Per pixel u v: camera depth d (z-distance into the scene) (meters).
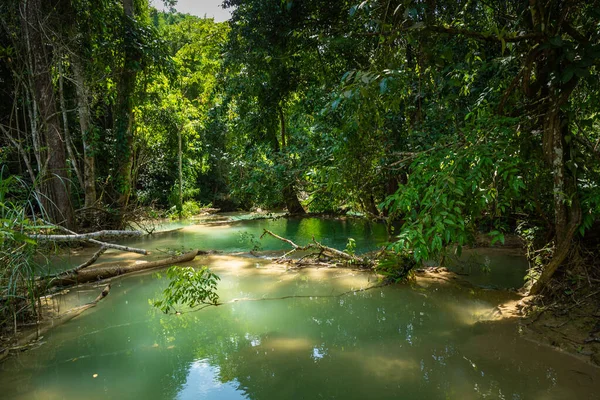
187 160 19.02
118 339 3.47
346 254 6.20
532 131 3.79
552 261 3.77
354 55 7.96
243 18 9.69
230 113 14.76
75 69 10.14
